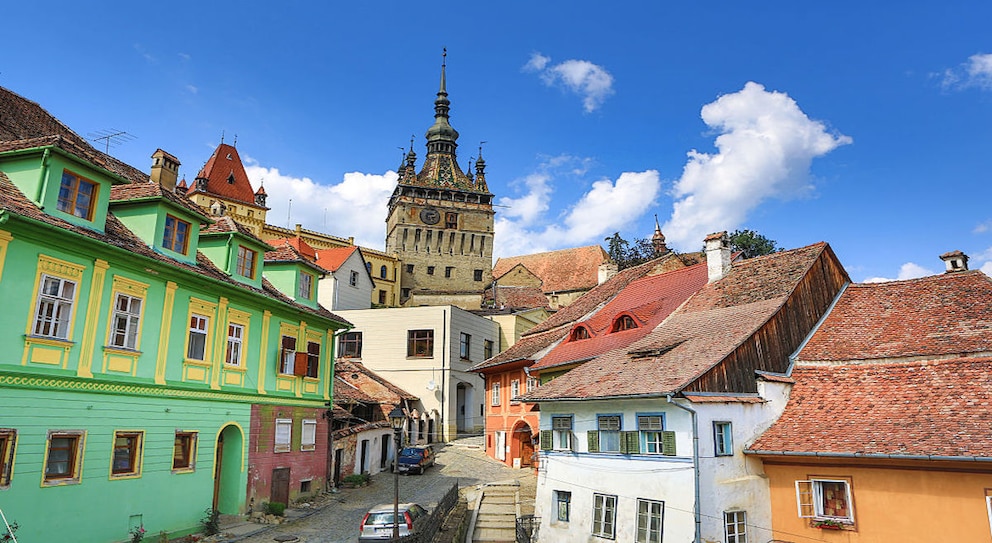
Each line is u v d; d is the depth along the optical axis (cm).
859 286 2545
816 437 1891
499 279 8244
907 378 1966
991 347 1884
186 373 2111
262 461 2433
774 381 2095
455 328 4888
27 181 1712
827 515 1839
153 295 2009
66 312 1731
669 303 3041
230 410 2291
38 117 2519
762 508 1942
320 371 2900
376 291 8506
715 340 2205
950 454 1600
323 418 2892
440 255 9369
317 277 3003
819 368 2173
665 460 1906
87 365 1766
